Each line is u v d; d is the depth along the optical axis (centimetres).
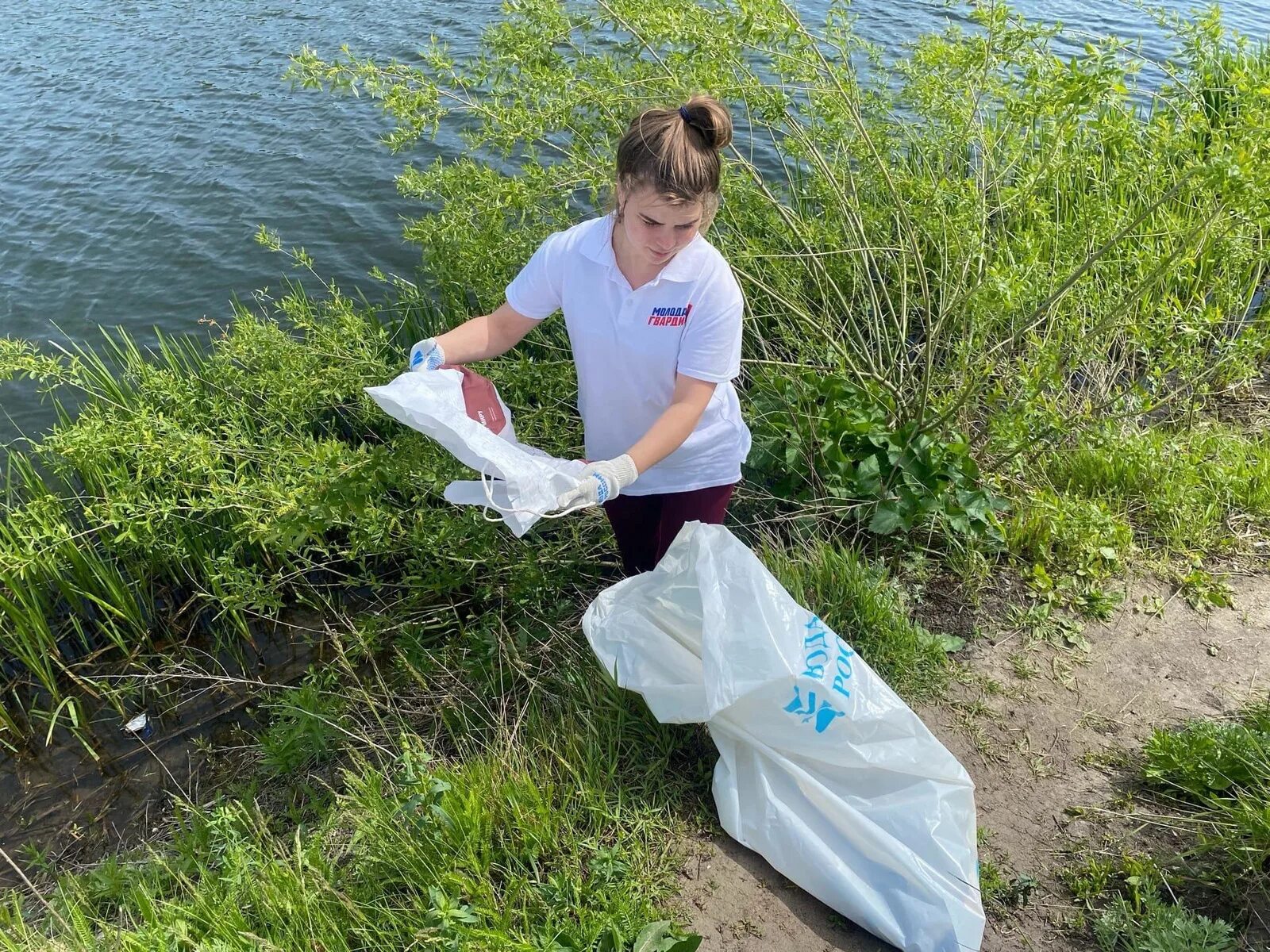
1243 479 363
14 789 337
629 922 227
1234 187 324
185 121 873
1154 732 269
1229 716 281
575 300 239
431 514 357
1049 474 385
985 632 320
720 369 234
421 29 1018
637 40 384
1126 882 233
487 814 249
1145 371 434
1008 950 226
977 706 291
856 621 314
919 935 221
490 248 398
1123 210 436
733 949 228
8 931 258
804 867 236
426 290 550
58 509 384
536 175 365
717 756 272
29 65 1011
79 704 368
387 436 431
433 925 225
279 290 626
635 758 273
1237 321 452
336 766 312
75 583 391
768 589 244
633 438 266
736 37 356
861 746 238
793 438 366
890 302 407
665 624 263
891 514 345
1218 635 312
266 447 384
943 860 227
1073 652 310
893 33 757
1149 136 443
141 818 320
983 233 407
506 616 356
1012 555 346
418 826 246
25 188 765
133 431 352
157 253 672
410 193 457
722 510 285
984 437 396
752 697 238
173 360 483
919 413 384
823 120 443
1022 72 418
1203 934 216
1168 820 249
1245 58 530
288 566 399
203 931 237
